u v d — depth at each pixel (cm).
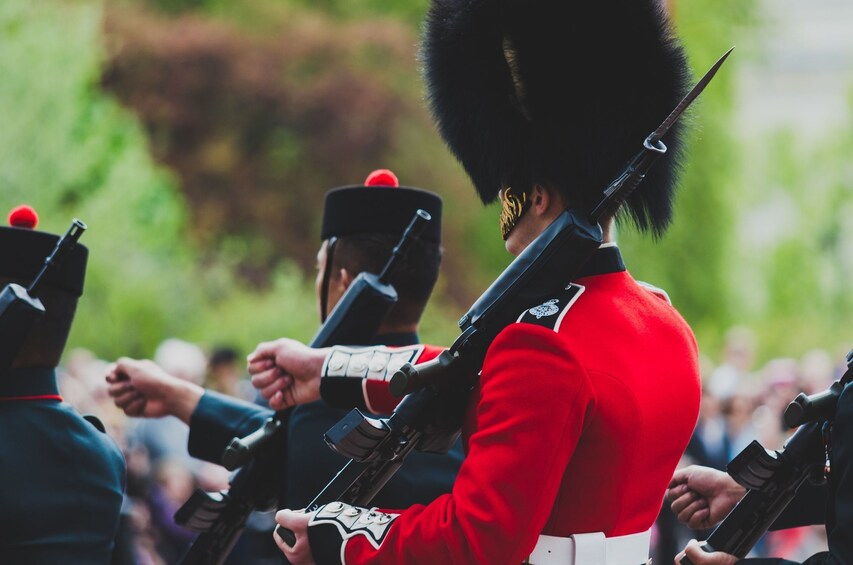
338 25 6738
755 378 3588
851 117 11269
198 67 6353
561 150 805
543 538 766
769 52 7869
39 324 967
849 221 10825
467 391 797
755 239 10919
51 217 4569
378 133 6350
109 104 5525
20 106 4656
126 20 6359
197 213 6250
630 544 789
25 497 927
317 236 6366
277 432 1009
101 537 967
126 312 4466
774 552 2686
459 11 838
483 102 827
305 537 796
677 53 837
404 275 1077
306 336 4834
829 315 10081
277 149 6366
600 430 752
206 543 1013
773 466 802
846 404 752
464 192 6284
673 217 870
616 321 777
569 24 812
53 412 966
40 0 5078
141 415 1125
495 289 779
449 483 1020
